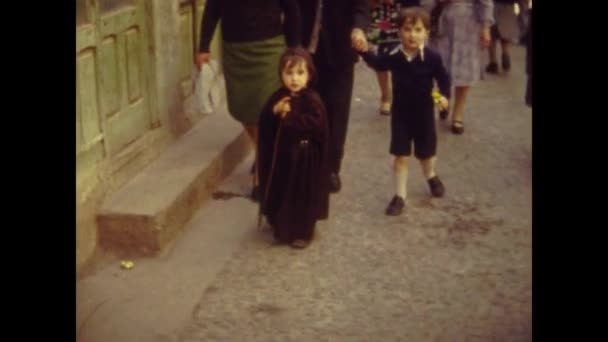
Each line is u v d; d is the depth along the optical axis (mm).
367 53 6438
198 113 7680
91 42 5559
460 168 7445
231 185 6895
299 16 6449
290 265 5547
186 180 6164
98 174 5684
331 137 6695
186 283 5281
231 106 6691
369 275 5414
